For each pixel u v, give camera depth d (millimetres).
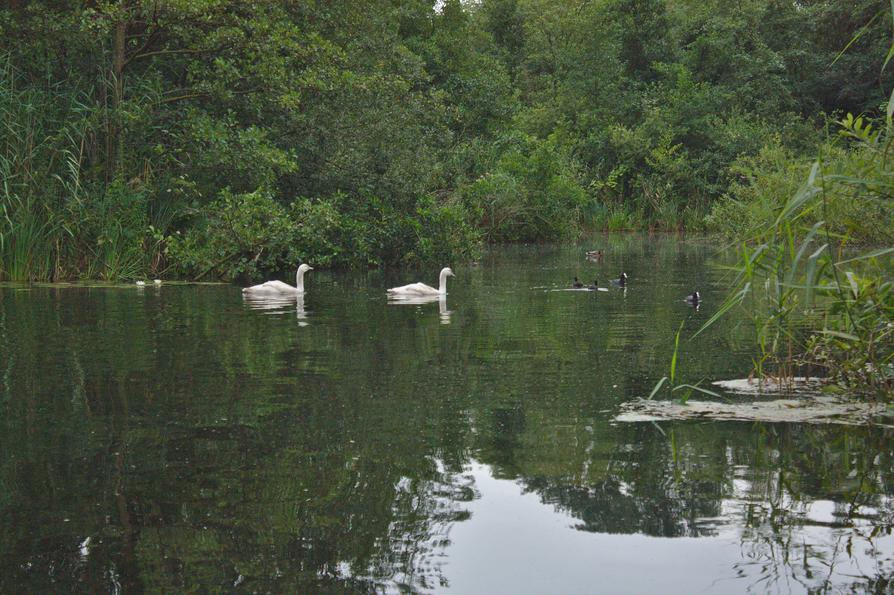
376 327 10297
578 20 46375
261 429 5289
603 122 44000
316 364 7629
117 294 14500
